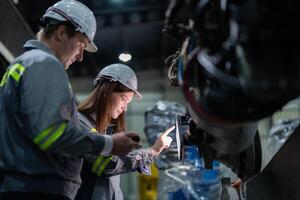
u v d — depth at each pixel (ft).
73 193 5.97
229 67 4.03
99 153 5.36
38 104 5.06
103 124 7.84
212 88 4.11
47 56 5.37
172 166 10.34
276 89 3.59
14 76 5.47
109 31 24.21
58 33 5.85
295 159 4.46
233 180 7.55
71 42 5.90
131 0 21.54
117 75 7.98
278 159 4.98
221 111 4.02
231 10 3.89
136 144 5.76
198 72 4.32
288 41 3.55
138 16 22.30
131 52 26.96
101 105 7.85
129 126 30.40
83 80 29.30
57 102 5.09
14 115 5.44
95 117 7.87
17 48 10.08
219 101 3.99
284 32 3.54
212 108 4.05
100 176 7.74
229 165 6.19
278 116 20.95
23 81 5.29
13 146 5.45
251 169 5.90
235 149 5.39
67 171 5.81
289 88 3.63
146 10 21.97
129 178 30.07
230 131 4.90
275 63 3.51
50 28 5.90
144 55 27.55
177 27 4.73
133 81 8.21
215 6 4.23
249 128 5.02
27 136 5.42
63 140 5.03
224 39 4.15
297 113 21.12
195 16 4.19
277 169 5.01
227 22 4.11
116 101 7.95
